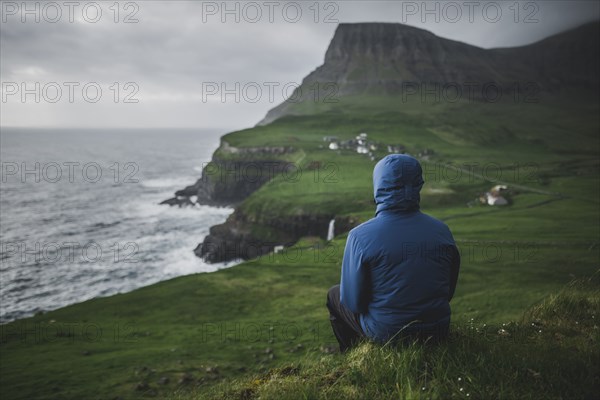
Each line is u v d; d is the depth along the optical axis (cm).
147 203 13612
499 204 8944
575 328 574
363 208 9638
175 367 1917
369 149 16338
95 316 3578
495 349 429
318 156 15012
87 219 11150
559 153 19088
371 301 439
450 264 438
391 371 384
